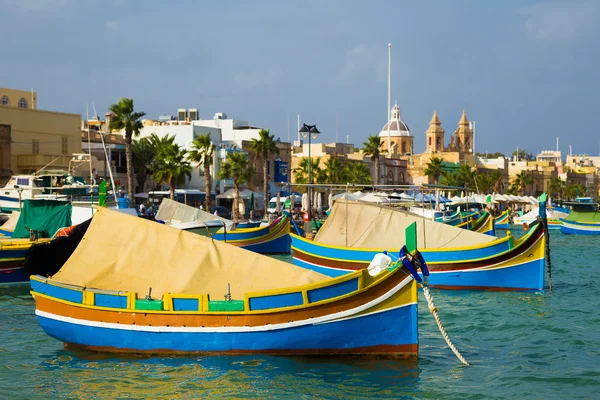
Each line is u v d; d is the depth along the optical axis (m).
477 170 175.50
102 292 21.72
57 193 45.78
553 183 199.50
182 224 46.59
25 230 40.31
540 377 20.62
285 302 20.70
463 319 29.06
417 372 20.75
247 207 98.69
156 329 21.25
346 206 37.50
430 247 38.19
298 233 43.25
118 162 86.25
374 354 21.05
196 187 98.94
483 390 19.47
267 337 20.83
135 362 21.22
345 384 19.52
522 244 35.94
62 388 19.28
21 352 22.72
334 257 36.56
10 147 73.81
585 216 101.50
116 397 18.62
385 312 20.78
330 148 131.25
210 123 118.00
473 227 59.88
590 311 30.91
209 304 20.98
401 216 39.00
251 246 54.09
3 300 32.03
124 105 73.00
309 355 21.06
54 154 77.31
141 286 22.83
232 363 20.88
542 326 27.67
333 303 20.56
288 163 116.75
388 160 143.75
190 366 20.70
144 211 68.81
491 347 24.33
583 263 54.53
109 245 23.73
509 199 116.19
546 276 44.75
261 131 94.12
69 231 32.88
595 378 20.56
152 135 91.94
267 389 19.08
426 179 150.00
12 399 18.50
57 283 22.42
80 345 22.25
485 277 35.91
